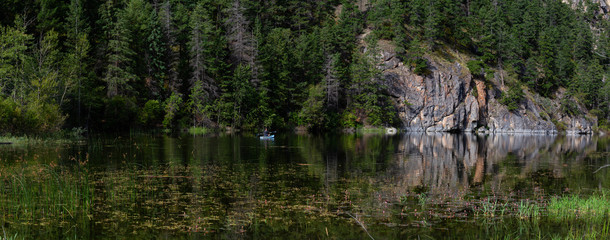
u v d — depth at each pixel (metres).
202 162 26.22
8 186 16.69
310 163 27.38
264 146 40.34
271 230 11.76
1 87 40.31
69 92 50.72
